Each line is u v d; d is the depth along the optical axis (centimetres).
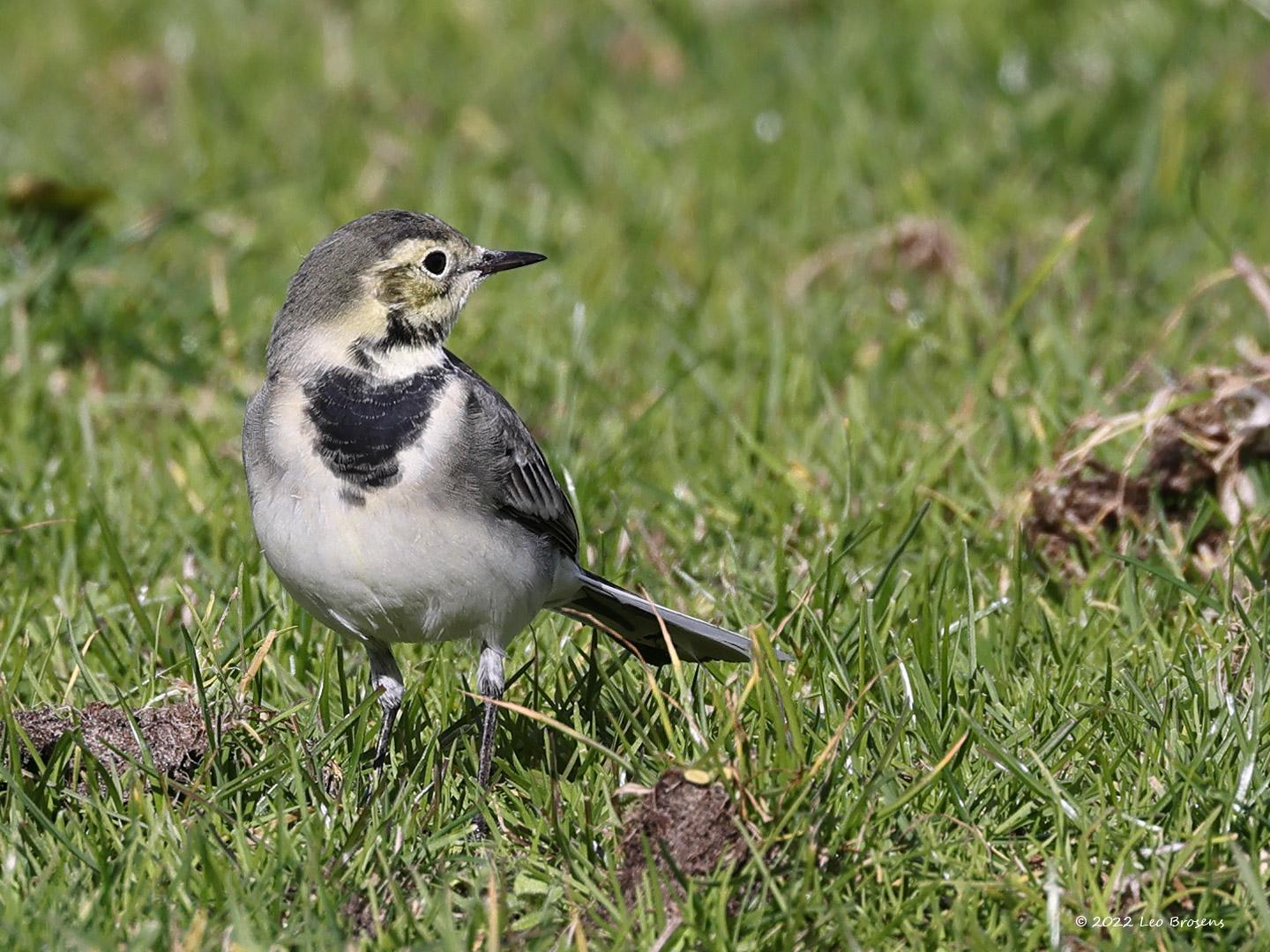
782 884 798
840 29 2161
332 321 924
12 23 2358
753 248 1720
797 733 849
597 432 1352
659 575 1141
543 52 2192
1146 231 1714
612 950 768
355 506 890
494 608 923
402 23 2311
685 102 2052
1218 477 1173
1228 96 1923
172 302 1572
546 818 870
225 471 1295
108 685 1007
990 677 962
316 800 876
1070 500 1166
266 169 1914
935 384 1422
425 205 1797
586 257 1688
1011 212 1748
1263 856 822
